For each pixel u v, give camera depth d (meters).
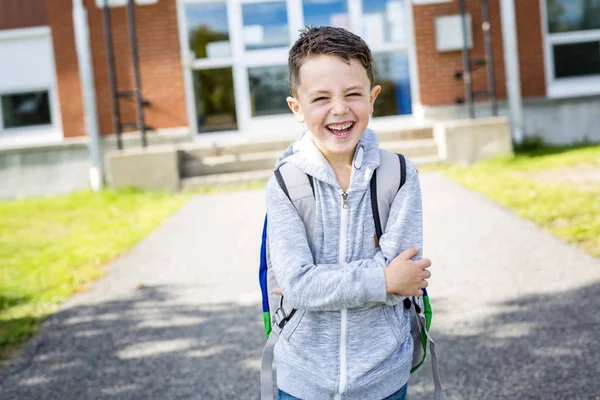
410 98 11.05
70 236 7.30
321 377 1.94
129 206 8.74
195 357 4.01
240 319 4.60
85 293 5.39
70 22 10.77
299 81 1.91
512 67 10.36
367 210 1.93
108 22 9.98
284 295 1.90
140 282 5.57
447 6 10.81
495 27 10.80
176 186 9.64
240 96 10.97
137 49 10.71
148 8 10.71
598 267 4.93
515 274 5.00
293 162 1.95
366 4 10.88
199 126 11.02
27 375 3.91
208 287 5.34
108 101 10.76
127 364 3.98
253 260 5.99
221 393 3.52
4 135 11.24
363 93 1.90
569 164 8.77
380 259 1.90
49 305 5.12
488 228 6.25
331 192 1.93
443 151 9.72
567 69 11.27
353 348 1.94
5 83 11.25
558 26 11.19
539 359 3.62
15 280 5.73
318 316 1.94
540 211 6.55
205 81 10.96
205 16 10.85
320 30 1.92
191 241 6.76
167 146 10.18
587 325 3.99
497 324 4.14
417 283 1.84
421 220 1.98
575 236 5.70
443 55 10.84
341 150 1.90
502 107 10.86
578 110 10.93
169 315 4.77
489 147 9.70
